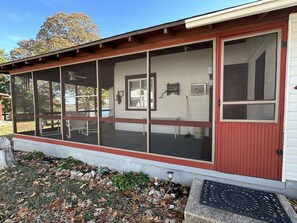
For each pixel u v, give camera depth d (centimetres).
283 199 204
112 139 470
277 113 223
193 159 285
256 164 238
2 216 219
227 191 222
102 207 229
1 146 400
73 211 222
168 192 262
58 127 602
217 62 257
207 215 176
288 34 207
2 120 1429
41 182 305
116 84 660
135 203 238
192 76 545
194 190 225
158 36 297
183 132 553
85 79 602
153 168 316
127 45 334
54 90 589
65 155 440
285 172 219
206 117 532
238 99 250
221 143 259
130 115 636
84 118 416
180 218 206
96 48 360
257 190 226
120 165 354
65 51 363
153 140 456
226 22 241
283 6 181
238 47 267
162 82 588
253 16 223
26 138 534
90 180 308
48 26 1788
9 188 288
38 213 221
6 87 1698
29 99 559
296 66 206
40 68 477
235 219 170
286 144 216
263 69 242
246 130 242
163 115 591
